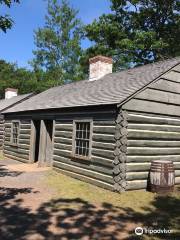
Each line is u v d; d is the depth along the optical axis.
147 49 28.77
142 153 10.35
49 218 7.01
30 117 16.28
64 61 40.16
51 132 15.14
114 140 9.98
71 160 12.31
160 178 9.84
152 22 30.84
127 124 9.99
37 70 40.66
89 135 11.38
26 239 5.72
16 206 7.85
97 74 15.87
